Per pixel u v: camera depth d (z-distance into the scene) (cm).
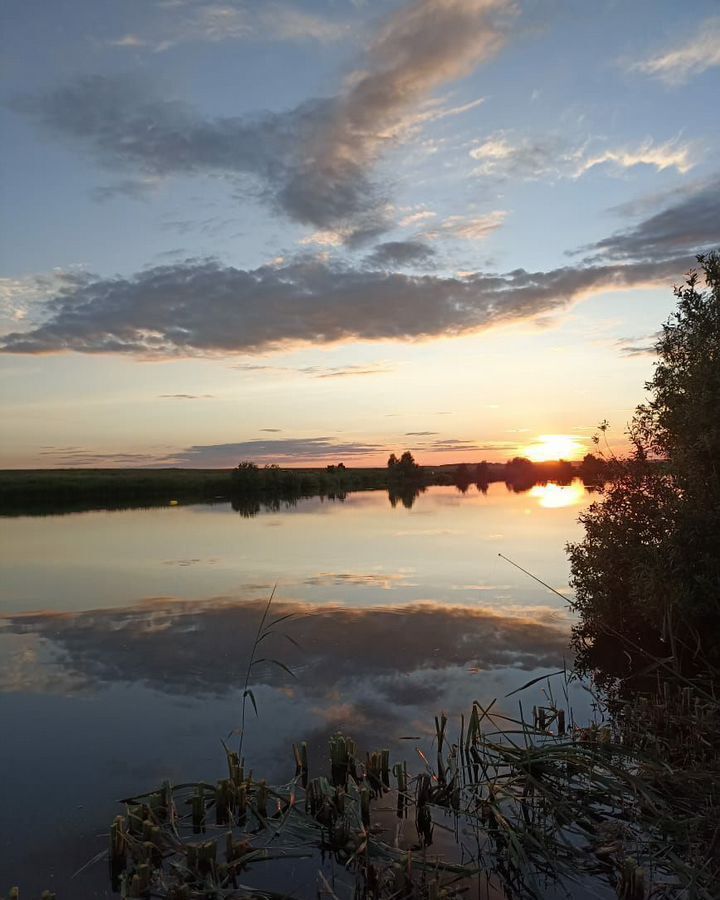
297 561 1802
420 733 724
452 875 482
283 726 745
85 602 1349
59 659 984
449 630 1118
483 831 544
